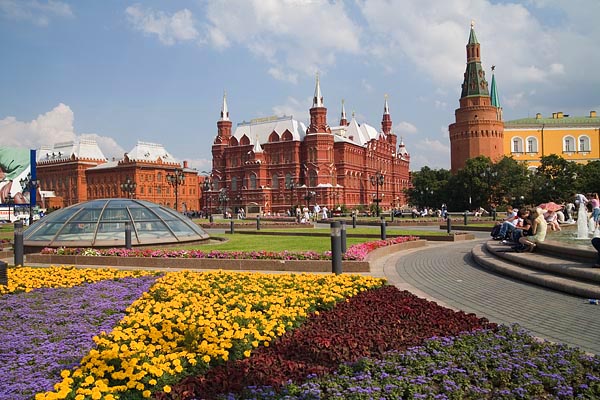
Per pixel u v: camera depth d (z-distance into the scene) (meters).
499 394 6.29
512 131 123.19
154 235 27.61
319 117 108.75
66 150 143.12
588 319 10.66
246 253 20.66
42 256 22.81
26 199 116.25
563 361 7.25
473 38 112.25
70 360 7.88
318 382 6.74
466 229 44.38
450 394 6.27
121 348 8.05
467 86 112.12
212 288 13.59
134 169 126.38
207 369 7.69
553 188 86.25
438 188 102.56
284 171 113.19
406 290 13.67
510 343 8.13
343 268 18.95
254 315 10.20
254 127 122.19
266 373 7.23
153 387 6.97
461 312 10.60
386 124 155.38
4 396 6.48
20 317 10.75
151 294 12.97
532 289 14.38
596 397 6.23
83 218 27.22
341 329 9.40
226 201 114.25
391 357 7.53
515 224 25.34
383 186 139.62
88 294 12.99
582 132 122.50
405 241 28.27
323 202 105.88
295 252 20.64
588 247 16.66
